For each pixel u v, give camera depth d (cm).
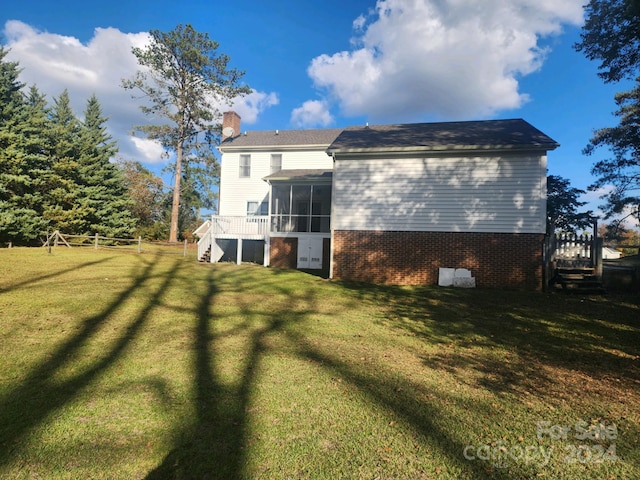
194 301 918
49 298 856
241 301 946
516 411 373
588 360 548
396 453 292
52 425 324
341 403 383
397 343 622
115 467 266
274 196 2036
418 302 997
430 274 1316
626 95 2269
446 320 798
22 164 2334
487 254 1271
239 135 2600
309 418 349
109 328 653
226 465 272
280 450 293
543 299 1047
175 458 279
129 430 319
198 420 339
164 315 764
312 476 261
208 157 3397
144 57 2947
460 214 1303
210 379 439
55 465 267
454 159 1315
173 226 3152
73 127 2870
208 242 2020
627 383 459
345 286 1246
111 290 996
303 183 1891
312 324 735
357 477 261
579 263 1207
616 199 2517
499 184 1276
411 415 359
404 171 1355
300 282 1307
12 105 2423
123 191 3181
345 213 1399
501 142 1262
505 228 1262
